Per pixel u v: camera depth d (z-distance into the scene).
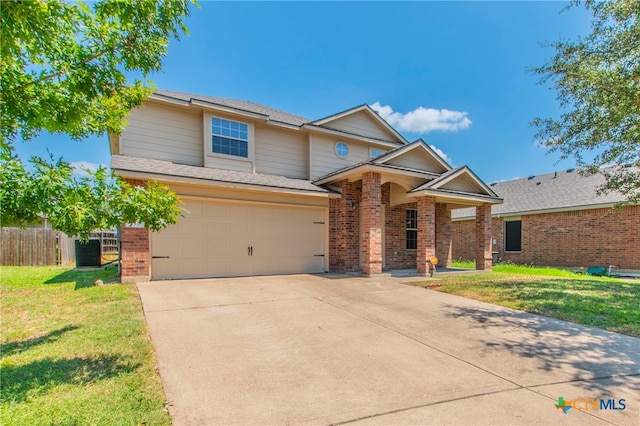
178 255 9.26
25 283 8.98
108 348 4.16
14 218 2.90
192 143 11.16
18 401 2.90
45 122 3.34
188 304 6.39
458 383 3.41
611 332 5.06
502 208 19.09
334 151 13.70
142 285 8.20
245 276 10.16
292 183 11.52
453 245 22.06
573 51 7.71
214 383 3.33
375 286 8.73
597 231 15.08
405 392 3.21
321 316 5.87
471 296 7.49
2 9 1.99
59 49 3.14
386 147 14.95
